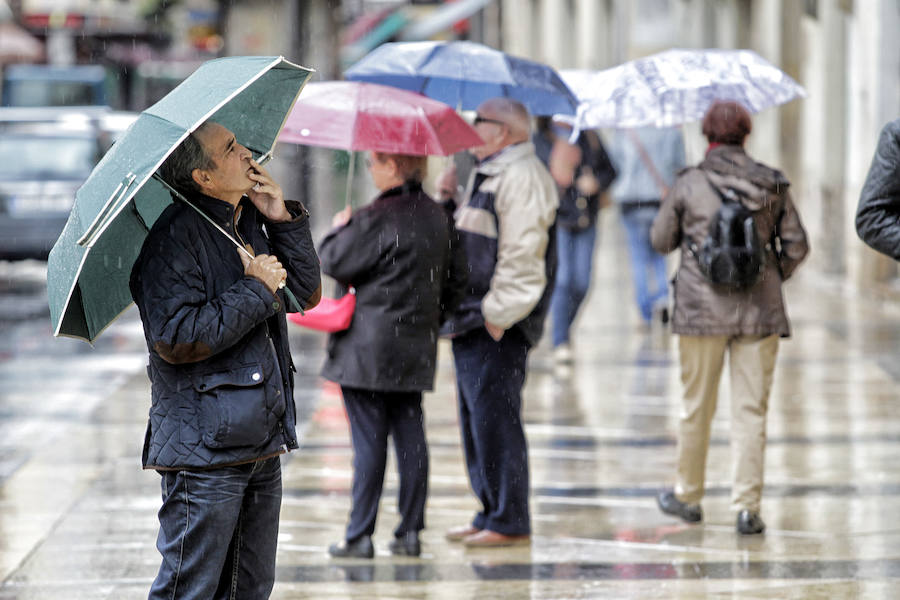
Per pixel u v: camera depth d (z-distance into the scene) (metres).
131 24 124.31
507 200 18.70
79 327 12.74
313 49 87.75
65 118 57.78
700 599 16.58
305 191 60.06
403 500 18.83
